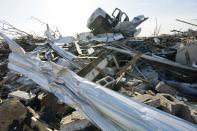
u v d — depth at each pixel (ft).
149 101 13.39
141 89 20.06
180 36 43.09
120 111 10.31
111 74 23.67
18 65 18.33
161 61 26.99
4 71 30.53
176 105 13.00
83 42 42.52
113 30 46.50
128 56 30.71
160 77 25.62
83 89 12.53
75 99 12.60
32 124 13.96
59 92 13.99
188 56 27.37
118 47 33.63
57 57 30.01
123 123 9.82
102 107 10.94
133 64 25.62
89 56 30.94
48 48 35.45
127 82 21.08
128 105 10.51
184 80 25.62
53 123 14.84
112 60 27.53
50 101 16.29
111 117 10.36
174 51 32.09
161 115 9.88
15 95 18.30
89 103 11.70
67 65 26.43
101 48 33.68
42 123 13.97
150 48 35.55
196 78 25.07
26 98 17.70
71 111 16.12
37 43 44.14
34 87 21.81
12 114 13.57
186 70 25.59
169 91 20.40
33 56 18.54
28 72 17.21
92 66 20.07
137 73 25.89
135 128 9.40
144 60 28.27
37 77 16.30
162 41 40.04
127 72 24.13
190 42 28.02
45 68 16.19
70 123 12.53
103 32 47.62
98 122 10.69
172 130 8.93
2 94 21.89
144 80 23.04
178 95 21.15
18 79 24.77
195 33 41.06
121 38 40.88
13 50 19.66
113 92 11.75
